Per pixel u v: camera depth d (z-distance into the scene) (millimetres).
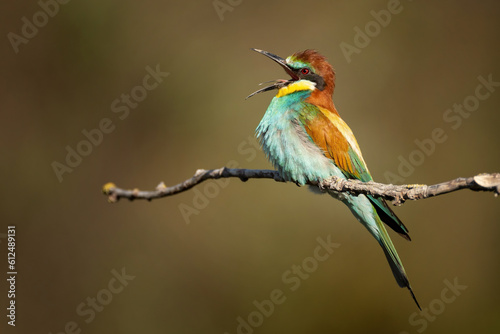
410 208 10727
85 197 10883
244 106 11648
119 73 11562
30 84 11203
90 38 11508
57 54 11375
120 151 11312
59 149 11086
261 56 11953
